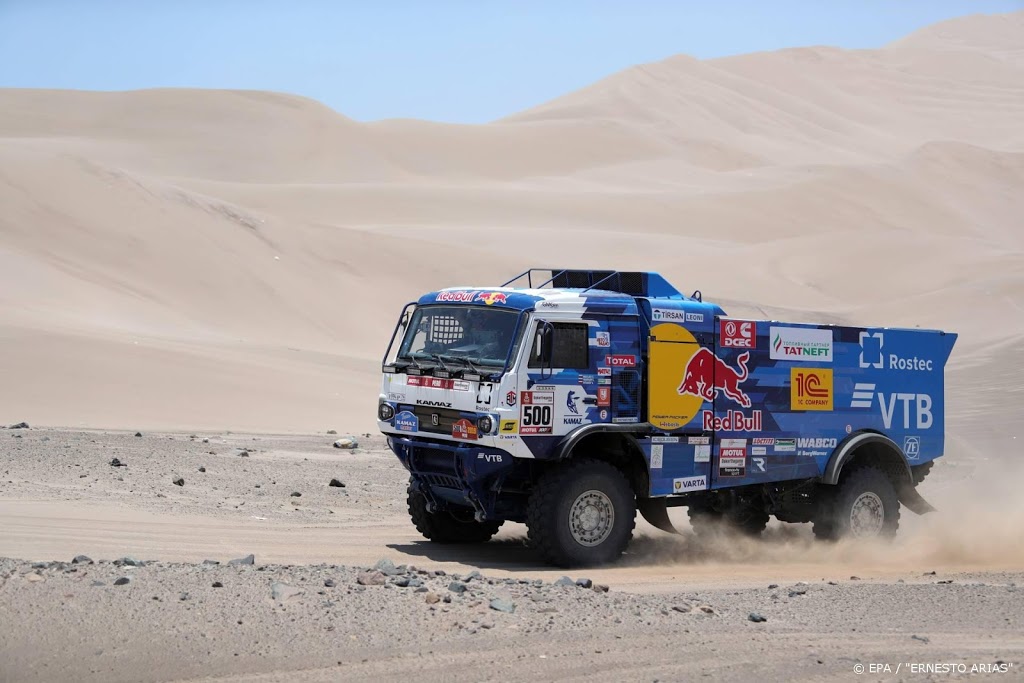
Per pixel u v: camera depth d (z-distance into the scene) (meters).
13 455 38.38
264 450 47.56
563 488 25.30
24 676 15.44
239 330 118.69
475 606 19.34
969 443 56.03
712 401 27.62
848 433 29.81
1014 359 89.94
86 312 103.06
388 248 158.38
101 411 60.34
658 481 26.91
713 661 17.53
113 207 137.75
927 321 143.12
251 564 21.70
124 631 16.98
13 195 131.88
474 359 25.48
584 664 17.11
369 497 36.41
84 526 27.12
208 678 15.77
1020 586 24.50
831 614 21.06
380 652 17.11
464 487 25.83
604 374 26.11
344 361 94.12
